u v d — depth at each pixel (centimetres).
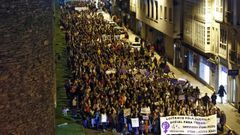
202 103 4234
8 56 1686
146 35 8938
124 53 6262
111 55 5984
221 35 5362
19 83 1741
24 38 1752
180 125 3650
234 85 5012
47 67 1920
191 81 6116
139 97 4128
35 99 1833
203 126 3656
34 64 1819
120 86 4434
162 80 4816
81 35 7494
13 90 1716
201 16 5788
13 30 1698
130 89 4331
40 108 1869
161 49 7831
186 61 6650
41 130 1881
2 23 1652
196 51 6153
